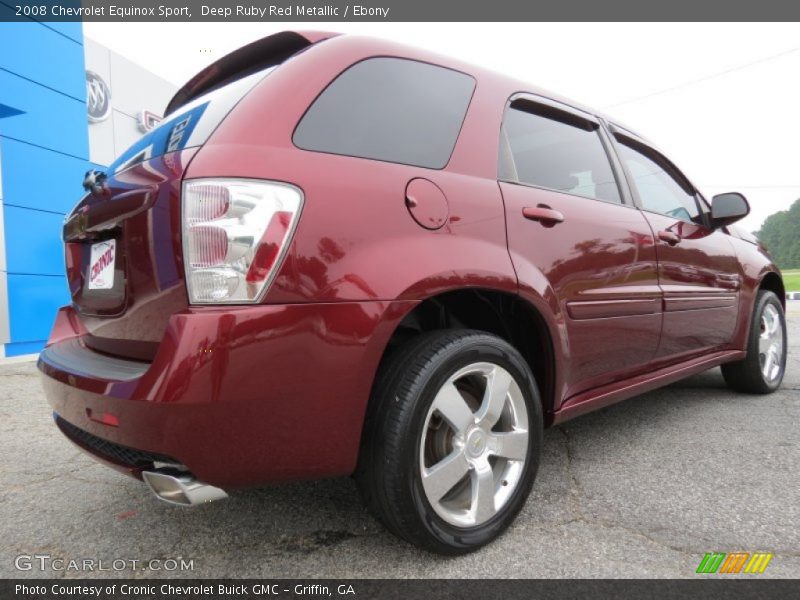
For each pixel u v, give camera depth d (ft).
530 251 6.06
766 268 11.64
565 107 7.84
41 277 24.70
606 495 6.63
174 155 4.65
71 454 8.87
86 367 4.86
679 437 8.86
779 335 12.25
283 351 4.22
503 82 6.95
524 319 6.42
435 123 5.89
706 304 9.53
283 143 4.64
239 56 5.99
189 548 5.63
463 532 5.24
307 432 4.44
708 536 5.62
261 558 5.39
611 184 8.28
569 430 9.32
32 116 24.22
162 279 4.40
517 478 5.76
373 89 5.52
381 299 4.66
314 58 5.27
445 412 5.15
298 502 6.64
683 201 10.30
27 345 24.27
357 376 4.58
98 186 5.24
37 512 6.57
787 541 5.51
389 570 5.12
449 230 5.34
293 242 4.33
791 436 8.83
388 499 4.82
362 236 4.70
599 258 7.00
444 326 6.18
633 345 7.77
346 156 4.95
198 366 3.94
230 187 4.20
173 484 4.32
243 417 4.14
